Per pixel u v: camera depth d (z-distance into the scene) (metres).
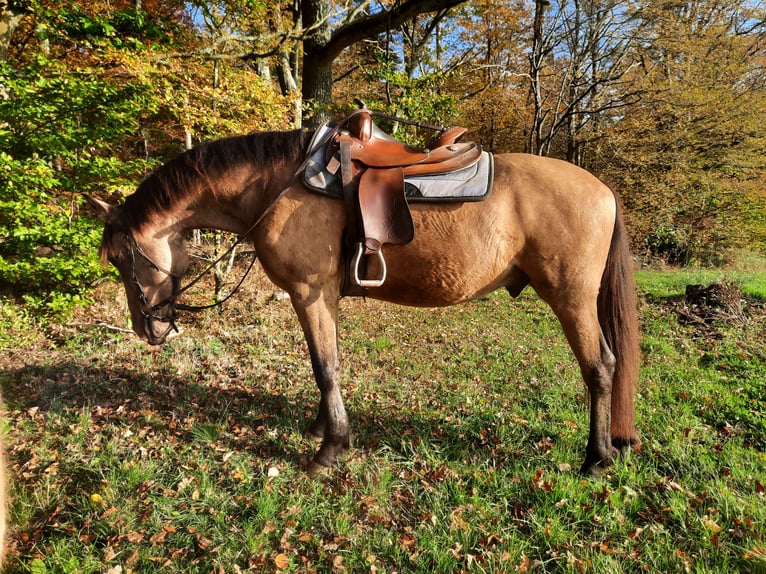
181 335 4.65
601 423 2.27
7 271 4.33
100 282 5.50
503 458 2.46
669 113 11.16
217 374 3.63
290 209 2.18
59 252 4.65
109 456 2.39
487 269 2.20
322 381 2.31
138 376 3.48
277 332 4.90
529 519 1.96
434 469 2.35
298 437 2.66
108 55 4.56
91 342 4.29
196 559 1.77
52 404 2.96
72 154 4.51
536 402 3.17
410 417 2.95
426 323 5.53
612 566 1.67
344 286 2.35
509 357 4.18
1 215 4.18
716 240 12.20
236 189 2.35
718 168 11.61
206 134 5.51
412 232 2.03
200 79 5.38
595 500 2.06
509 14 12.39
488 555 1.75
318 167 2.18
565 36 10.55
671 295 6.38
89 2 6.75
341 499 2.11
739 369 3.64
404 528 1.93
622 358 2.28
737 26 12.65
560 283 2.18
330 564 1.76
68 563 1.70
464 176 2.17
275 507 2.05
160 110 5.37
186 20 9.52
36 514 2.02
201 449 2.51
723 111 10.79
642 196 11.27
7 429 2.69
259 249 2.28
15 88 3.99
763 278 7.75
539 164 2.25
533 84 10.56
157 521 1.94
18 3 5.04
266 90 5.40
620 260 2.26
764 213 12.08
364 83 12.22
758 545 1.72
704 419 2.85
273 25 8.69
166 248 2.45
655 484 2.16
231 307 5.72
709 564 1.69
